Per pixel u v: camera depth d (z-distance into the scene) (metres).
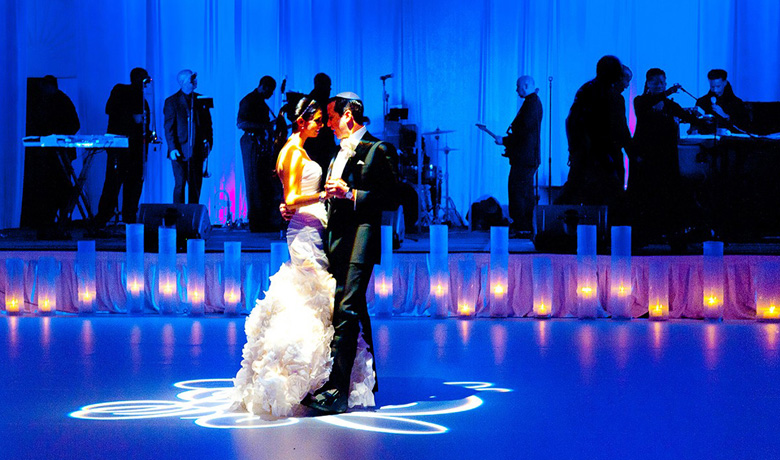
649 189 8.07
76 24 11.03
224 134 11.23
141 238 7.39
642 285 7.30
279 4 11.02
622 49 10.39
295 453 3.25
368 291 7.37
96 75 11.09
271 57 11.25
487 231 9.89
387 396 4.29
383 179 4.02
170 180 10.98
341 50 11.04
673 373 4.84
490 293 7.27
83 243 7.37
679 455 3.23
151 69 11.04
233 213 11.09
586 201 8.15
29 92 10.52
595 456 3.22
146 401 4.15
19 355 5.37
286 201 4.04
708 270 7.08
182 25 11.34
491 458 3.20
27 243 8.11
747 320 7.14
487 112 10.74
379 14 10.97
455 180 10.82
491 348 5.71
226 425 3.69
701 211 8.27
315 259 3.97
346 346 3.97
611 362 5.18
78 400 4.16
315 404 3.89
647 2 10.43
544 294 7.27
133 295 7.38
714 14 10.30
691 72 10.42
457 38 10.80
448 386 4.51
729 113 8.91
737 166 8.51
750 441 3.42
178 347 5.70
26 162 10.25
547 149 10.47
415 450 3.30
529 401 4.15
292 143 4.11
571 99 10.55
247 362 4.00
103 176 10.59
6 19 10.66
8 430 3.59
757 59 10.23
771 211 8.50
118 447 3.34
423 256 7.43
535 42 10.65
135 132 9.56
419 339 6.11
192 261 7.30
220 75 11.30
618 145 8.16
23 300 7.46
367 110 11.01
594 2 10.48
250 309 7.38
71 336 6.17
